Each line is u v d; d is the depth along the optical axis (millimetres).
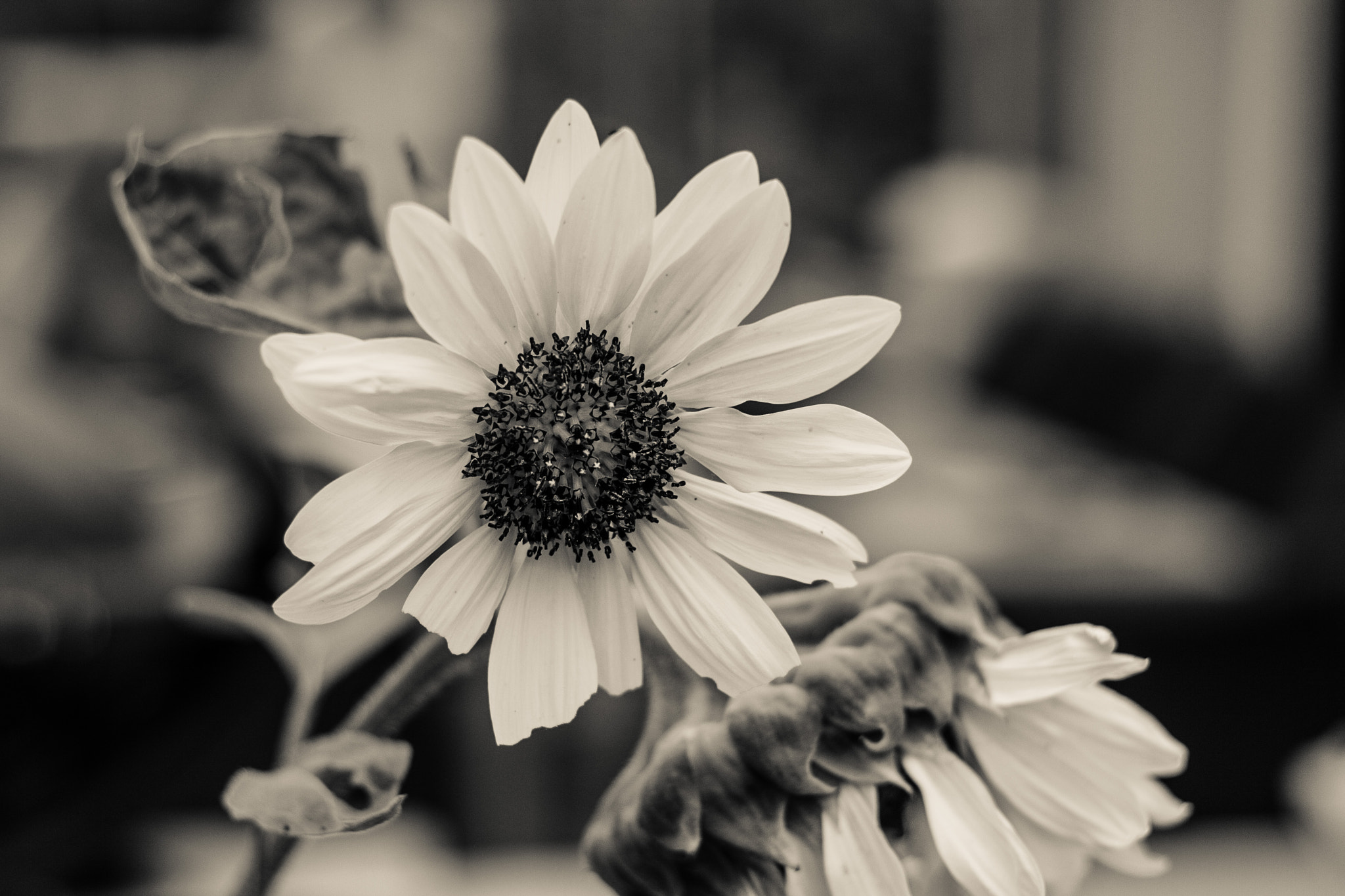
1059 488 2342
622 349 494
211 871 1067
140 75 2277
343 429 480
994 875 484
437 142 2223
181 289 531
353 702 1495
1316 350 4035
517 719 489
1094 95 4805
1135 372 2984
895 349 3234
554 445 493
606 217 484
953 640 501
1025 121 4785
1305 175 4082
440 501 489
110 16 2318
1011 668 501
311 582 478
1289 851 1215
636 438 492
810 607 513
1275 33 4121
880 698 490
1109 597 1875
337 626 601
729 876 495
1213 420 2605
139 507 905
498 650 491
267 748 1339
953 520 1987
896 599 504
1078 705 511
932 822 489
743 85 3934
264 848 545
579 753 1249
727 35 3877
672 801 492
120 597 848
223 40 2352
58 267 1349
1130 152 4668
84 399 1133
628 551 497
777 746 488
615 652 495
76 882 938
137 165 543
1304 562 2098
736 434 495
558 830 1258
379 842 1169
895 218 4031
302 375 471
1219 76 4344
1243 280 4246
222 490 923
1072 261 4238
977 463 2443
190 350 1304
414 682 534
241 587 892
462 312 482
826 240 4094
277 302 554
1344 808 911
